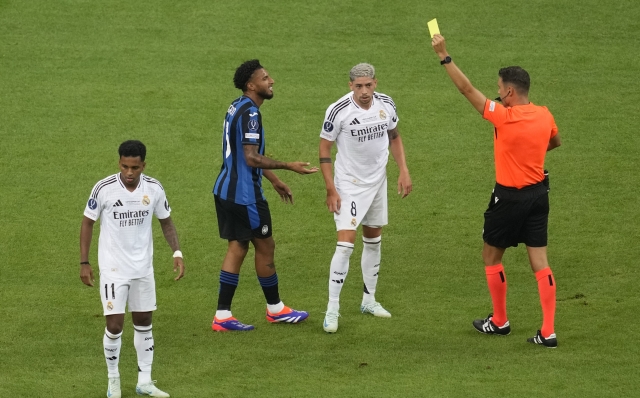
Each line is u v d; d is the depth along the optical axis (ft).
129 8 176.65
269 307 90.84
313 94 149.89
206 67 157.69
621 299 94.27
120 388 73.46
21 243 110.11
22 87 150.41
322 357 81.10
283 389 73.36
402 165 92.58
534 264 82.94
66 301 96.43
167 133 138.51
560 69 157.69
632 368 76.38
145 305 72.79
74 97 147.95
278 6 178.09
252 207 87.15
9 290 98.89
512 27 171.42
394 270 104.99
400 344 84.28
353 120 87.25
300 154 133.49
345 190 88.84
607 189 123.44
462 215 118.21
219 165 130.62
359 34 169.17
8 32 167.32
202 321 91.71
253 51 163.02
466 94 81.05
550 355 80.02
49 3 177.88
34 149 133.39
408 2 179.42
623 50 164.04
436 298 97.30
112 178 71.87
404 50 164.25
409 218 117.80
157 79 153.79
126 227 71.82
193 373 77.61
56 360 81.20
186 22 172.14
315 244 111.75
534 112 80.89
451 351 81.97
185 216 117.91
